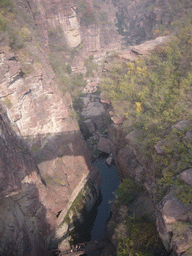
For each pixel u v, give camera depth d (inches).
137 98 805.9
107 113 1025.5
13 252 629.0
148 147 629.0
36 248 823.1
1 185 557.9
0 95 741.9
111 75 954.1
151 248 616.4
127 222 789.9
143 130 698.8
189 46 820.0
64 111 1050.1
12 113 784.3
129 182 903.1
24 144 832.9
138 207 807.1
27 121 872.3
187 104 634.8
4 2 829.2
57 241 999.0
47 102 970.1
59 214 1062.4
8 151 644.7
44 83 933.2
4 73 721.6
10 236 636.1
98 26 3014.3
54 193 1000.2
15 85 779.4
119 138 939.3
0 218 624.7
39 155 945.5
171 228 444.8
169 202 459.8
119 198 932.0
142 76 860.0
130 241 681.6
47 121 976.9
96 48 3115.2
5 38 749.9
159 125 642.8
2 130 636.7
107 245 927.0
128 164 909.2
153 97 740.0
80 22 2844.5
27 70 826.2
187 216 437.4
